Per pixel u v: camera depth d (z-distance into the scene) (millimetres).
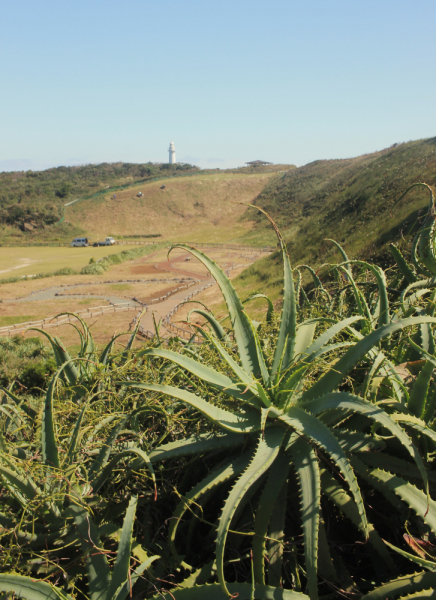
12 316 28859
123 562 1563
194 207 100375
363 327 2771
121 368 2393
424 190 22406
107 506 1941
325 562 1699
